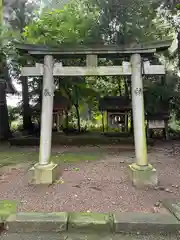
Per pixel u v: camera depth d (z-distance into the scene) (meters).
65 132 8.00
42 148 3.38
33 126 8.84
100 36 6.51
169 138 7.93
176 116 8.46
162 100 7.64
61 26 6.52
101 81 8.87
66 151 6.12
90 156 5.45
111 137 7.21
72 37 6.34
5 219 2.27
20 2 8.05
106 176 3.72
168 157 5.22
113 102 7.23
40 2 8.31
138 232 2.15
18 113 9.80
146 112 7.54
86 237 2.12
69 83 7.79
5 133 8.17
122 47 3.28
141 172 3.17
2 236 2.14
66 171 4.03
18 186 3.25
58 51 3.33
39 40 6.46
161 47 3.20
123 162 4.75
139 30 6.29
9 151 6.23
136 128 3.31
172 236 2.11
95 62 3.39
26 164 4.70
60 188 3.12
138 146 3.29
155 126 7.44
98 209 2.49
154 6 6.43
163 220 2.19
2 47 6.68
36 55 3.45
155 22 7.01
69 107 7.82
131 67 3.37
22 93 8.76
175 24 7.13
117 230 2.16
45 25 6.74
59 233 2.18
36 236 2.14
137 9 6.18
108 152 5.95
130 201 2.70
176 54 7.53
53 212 2.38
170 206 2.49
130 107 6.95
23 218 2.24
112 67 3.38
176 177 3.65
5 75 7.79
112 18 6.32
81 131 8.70
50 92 3.39
